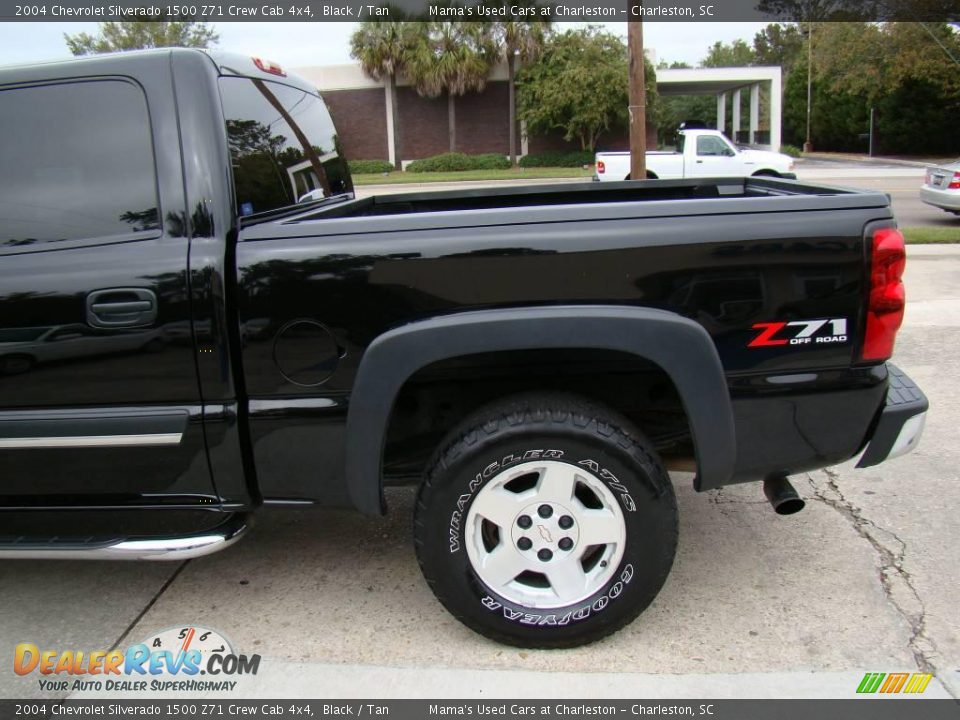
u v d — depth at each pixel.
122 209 2.46
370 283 2.34
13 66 2.53
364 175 32.72
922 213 14.61
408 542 3.38
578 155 32.94
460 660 2.55
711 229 2.31
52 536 2.63
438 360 2.34
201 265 2.37
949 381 5.18
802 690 2.36
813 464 2.51
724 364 2.37
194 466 2.50
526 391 2.51
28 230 2.49
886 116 39.41
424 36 32.97
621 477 2.36
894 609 2.75
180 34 30.38
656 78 32.44
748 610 2.77
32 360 2.45
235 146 2.61
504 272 2.32
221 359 2.40
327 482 2.51
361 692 2.41
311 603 2.92
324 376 2.40
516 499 2.42
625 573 2.44
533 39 32.16
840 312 2.35
